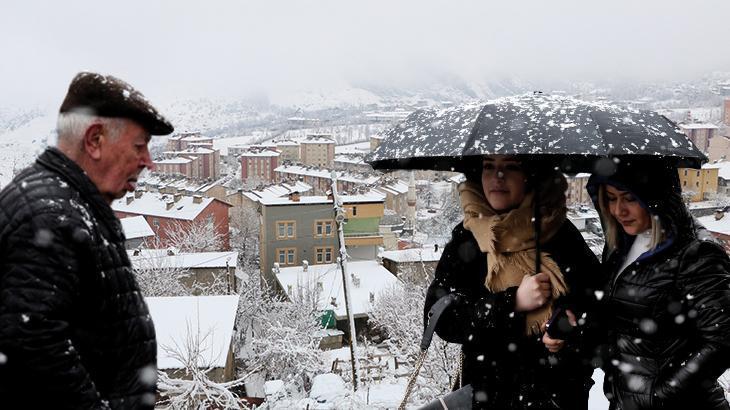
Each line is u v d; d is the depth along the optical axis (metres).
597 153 1.83
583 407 2.39
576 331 2.22
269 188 53.75
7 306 1.71
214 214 46.78
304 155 113.25
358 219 37.44
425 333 2.29
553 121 1.96
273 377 19.75
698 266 2.14
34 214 1.79
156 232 44.78
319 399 10.55
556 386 2.30
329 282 31.41
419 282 23.05
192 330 15.97
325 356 22.80
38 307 1.72
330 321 26.72
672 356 2.22
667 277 2.20
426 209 61.78
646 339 2.26
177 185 63.97
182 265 29.08
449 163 2.76
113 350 1.99
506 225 2.30
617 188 2.26
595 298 2.34
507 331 2.24
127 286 2.04
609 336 2.39
